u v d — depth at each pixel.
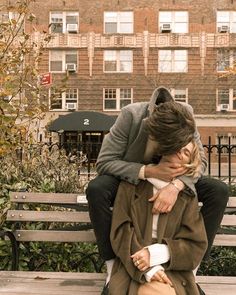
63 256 4.14
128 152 2.85
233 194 5.98
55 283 3.03
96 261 4.18
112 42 35.03
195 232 2.59
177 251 2.51
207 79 34.97
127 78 35.16
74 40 35.12
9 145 5.11
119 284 2.49
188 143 2.61
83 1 35.19
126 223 2.64
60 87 6.24
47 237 3.43
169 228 2.61
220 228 3.41
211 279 3.12
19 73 5.76
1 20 6.42
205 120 35.00
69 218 3.46
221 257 4.16
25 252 3.96
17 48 5.88
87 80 35.22
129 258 2.52
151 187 2.70
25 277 3.15
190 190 2.69
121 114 2.87
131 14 35.31
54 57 35.28
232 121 34.78
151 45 35.09
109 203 2.76
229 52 34.91
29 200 3.50
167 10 35.19
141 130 2.78
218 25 35.12
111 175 2.82
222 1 34.94
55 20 35.19
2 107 5.18
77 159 7.04
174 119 2.54
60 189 5.45
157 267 2.47
